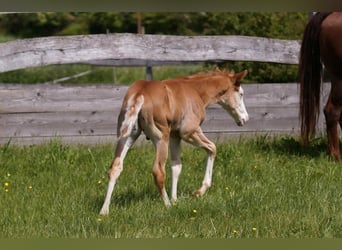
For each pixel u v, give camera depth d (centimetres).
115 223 936
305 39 1367
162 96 1007
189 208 991
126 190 1124
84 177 1207
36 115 1460
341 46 1332
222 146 1410
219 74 1130
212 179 1189
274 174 1233
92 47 1463
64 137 1474
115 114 1489
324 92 1547
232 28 1822
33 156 1345
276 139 1512
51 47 1452
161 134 1009
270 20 1766
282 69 1697
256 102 1532
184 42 1498
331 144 1370
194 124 1070
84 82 2459
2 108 1445
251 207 1014
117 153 996
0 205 1031
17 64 1440
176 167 1083
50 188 1132
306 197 1069
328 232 923
